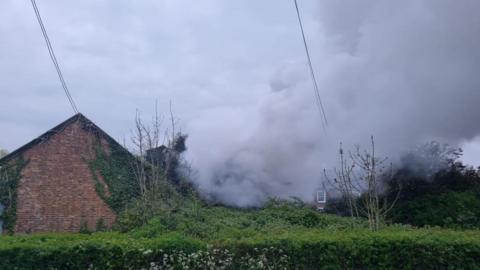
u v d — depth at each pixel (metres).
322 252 9.73
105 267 9.89
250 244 10.03
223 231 13.74
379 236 9.73
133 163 21.48
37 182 20.33
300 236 10.14
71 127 21.61
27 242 10.38
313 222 16.81
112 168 21.59
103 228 20.52
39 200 20.14
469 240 9.47
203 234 13.70
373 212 13.56
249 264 9.85
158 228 13.82
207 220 15.94
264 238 10.23
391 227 13.28
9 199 19.73
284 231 12.18
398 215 17.44
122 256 9.91
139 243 10.16
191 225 14.66
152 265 9.76
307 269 9.73
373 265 9.55
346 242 9.70
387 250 9.55
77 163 21.19
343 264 9.63
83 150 21.48
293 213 17.53
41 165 20.61
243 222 16.00
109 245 10.02
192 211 16.58
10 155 20.31
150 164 19.31
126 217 17.34
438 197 17.56
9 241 10.56
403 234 9.84
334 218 17.30
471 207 17.14
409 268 9.41
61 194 20.53
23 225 19.64
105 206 20.95
